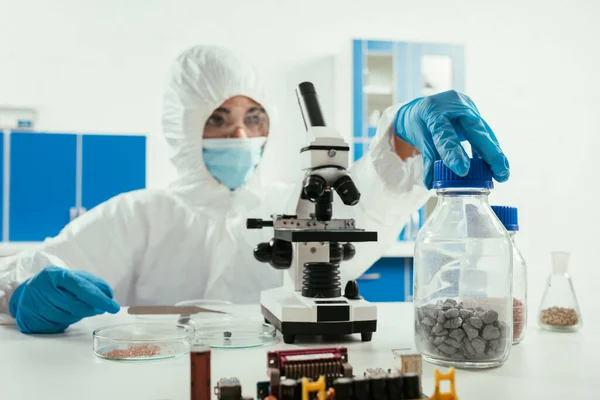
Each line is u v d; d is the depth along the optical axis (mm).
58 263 1523
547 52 4504
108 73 3975
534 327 1177
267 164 4125
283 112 4188
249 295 1998
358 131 3684
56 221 3398
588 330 1142
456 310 786
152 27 4043
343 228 1039
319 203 1008
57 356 883
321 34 4262
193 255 2053
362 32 4316
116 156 3445
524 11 4484
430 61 3795
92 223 1974
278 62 4203
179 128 2158
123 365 816
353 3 4305
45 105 3896
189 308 1244
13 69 3867
